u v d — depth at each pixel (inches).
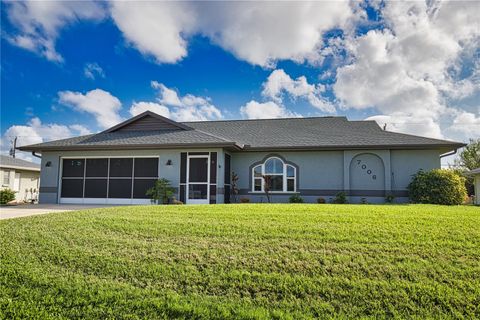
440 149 537.3
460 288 140.3
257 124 730.8
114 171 578.9
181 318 127.0
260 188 585.3
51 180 590.2
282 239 201.2
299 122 729.6
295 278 152.6
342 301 135.9
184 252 185.2
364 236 202.5
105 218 273.6
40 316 130.5
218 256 178.4
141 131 618.5
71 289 149.1
